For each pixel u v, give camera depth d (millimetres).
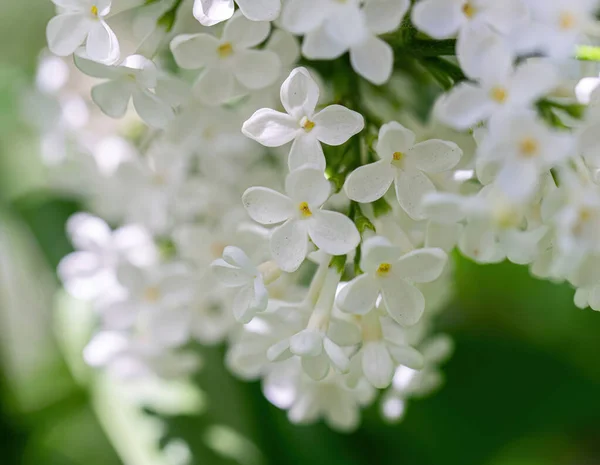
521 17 283
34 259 410
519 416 400
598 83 293
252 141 354
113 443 384
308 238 308
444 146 296
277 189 353
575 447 419
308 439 390
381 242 289
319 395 349
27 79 413
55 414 391
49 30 299
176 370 366
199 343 391
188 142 341
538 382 401
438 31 284
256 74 310
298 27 290
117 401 389
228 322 357
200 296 353
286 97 293
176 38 304
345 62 326
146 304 355
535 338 411
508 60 281
